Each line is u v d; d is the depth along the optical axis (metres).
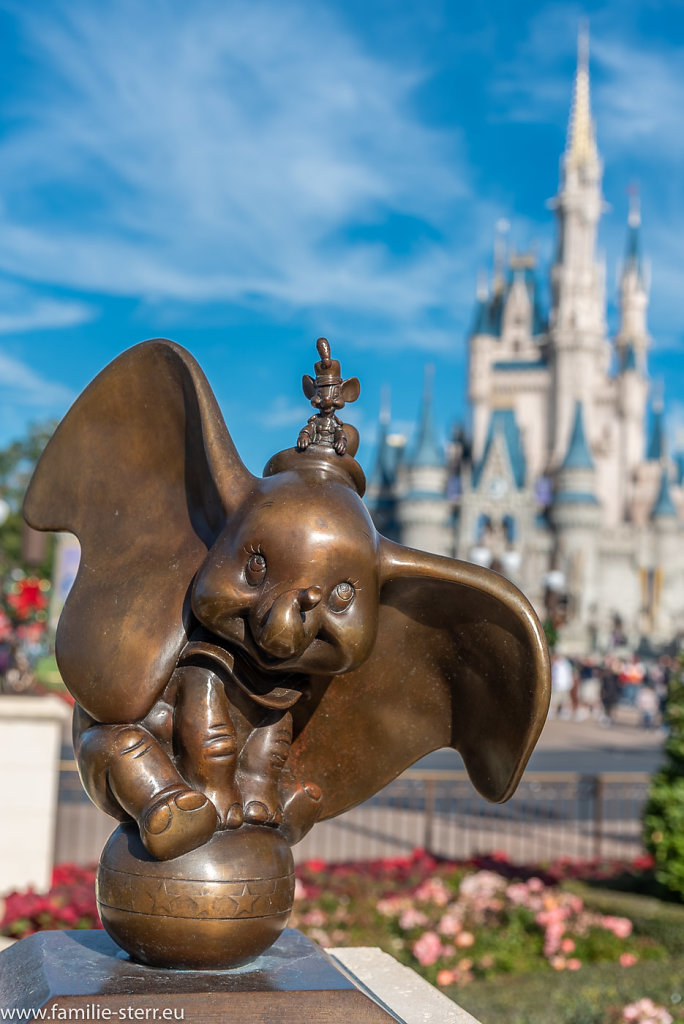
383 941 6.52
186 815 1.94
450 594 2.16
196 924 1.95
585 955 6.63
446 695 2.34
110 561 2.21
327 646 1.93
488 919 6.82
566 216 90.56
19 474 50.31
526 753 2.17
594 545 80.94
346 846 9.91
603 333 90.94
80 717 2.18
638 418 92.75
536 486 86.81
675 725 7.77
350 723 2.33
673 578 86.81
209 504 2.15
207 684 2.05
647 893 7.70
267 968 2.06
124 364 2.23
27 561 10.25
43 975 1.98
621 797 13.73
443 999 2.79
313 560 1.89
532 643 2.09
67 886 6.41
